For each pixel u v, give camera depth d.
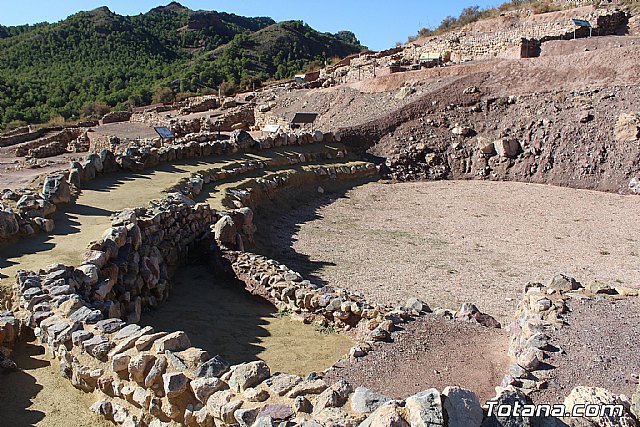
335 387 5.12
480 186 24.88
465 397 4.62
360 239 17.06
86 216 11.73
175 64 88.44
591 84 27.48
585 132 25.03
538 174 25.16
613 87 26.66
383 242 16.77
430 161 27.50
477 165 26.89
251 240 14.89
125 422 5.43
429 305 11.65
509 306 11.71
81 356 5.99
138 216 11.29
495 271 14.16
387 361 7.93
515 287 12.96
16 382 6.04
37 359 6.46
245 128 38.00
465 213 20.44
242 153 23.55
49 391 5.94
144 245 10.52
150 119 41.31
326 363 8.26
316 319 9.91
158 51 98.19
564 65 29.33
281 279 10.80
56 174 13.43
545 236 17.36
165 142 25.14
